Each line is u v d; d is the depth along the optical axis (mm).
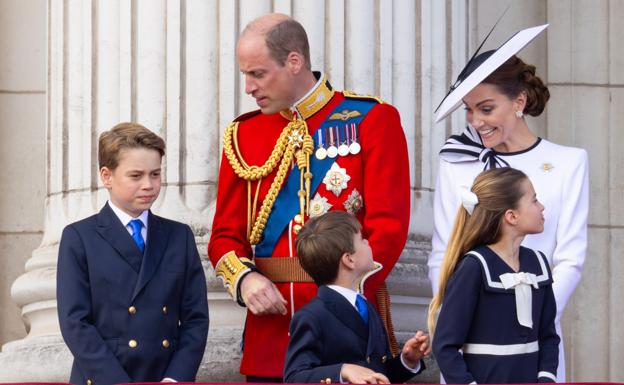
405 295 25719
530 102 21781
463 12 28094
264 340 21625
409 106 26469
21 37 31688
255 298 21109
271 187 21922
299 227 21594
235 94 25609
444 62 27188
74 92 26906
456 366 19078
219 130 25578
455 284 19359
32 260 26984
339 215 19938
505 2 32188
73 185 26719
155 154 21234
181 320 21406
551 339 19719
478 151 21922
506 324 19312
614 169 32062
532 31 21984
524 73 21719
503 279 19375
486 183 19688
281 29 21609
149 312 20844
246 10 25734
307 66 21953
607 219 31922
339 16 26000
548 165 21656
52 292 26172
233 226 22250
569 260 21203
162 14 25953
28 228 31266
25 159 31375
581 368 31500
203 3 25750
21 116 31469
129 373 20625
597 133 32094
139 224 21297
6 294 31094
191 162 25516
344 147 21750
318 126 22000
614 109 32188
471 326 19438
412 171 26391
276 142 22156
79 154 26688
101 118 26406
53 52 27875
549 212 21438
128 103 26016
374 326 19734
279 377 21438
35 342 25422
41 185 31359
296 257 21562
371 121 21797
